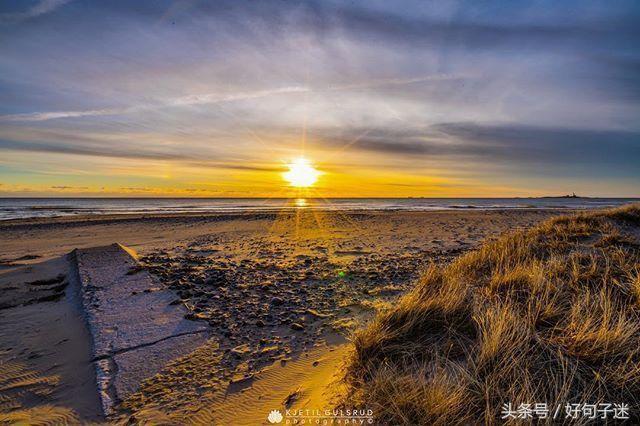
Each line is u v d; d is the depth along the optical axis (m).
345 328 4.66
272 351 4.00
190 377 3.42
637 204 13.50
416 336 3.28
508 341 2.75
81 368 3.64
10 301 6.05
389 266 8.92
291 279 7.58
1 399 3.15
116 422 2.76
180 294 6.17
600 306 3.36
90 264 8.22
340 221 25.03
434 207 56.03
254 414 2.77
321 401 2.74
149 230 19.09
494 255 6.32
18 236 16.42
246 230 19.22
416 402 2.25
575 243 7.13
